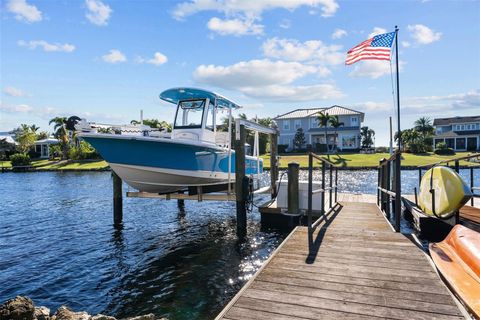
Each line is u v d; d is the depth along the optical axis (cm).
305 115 5353
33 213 1438
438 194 736
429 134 6544
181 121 1099
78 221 1248
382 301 346
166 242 925
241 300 351
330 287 382
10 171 4516
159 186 984
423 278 405
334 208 960
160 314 525
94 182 2891
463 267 436
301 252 514
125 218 1280
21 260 796
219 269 705
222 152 1125
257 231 1002
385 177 963
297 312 325
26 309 474
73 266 748
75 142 5628
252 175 1214
